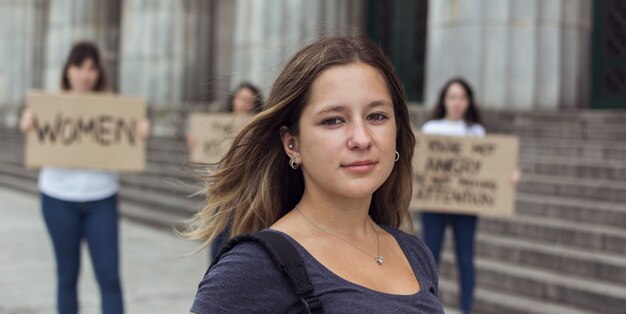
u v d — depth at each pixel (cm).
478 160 561
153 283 707
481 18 966
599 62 1050
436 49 1018
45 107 495
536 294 591
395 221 209
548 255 621
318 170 163
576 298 562
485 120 925
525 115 912
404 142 198
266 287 150
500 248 661
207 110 1398
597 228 641
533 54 964
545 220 687
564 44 984
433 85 1022
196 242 939
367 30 1353
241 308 149
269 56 1205
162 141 1406
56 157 479
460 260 553
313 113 164
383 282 164
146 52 1609
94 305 619
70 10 1845
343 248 165
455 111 577
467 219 559
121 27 1844
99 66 516
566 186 725
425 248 192
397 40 1316
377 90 165
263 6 1235
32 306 611
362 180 161
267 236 155
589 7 1013
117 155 500
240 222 187
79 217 462
